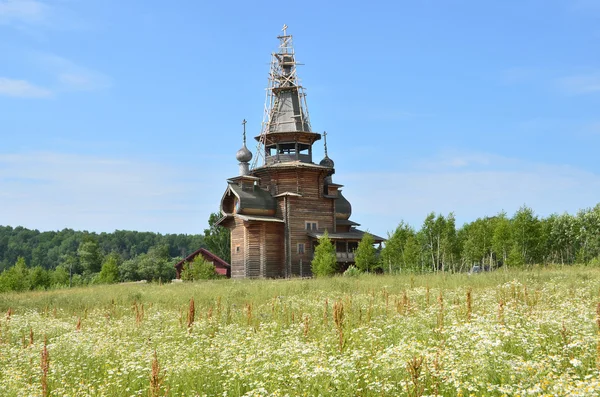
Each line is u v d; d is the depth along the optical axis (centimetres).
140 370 1134
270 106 6912
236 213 6272
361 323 1569
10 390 1055
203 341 1476
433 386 859
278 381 973
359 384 953
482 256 6347
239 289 3569
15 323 2138
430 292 2467
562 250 7788
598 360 859
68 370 1207
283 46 7044
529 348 1052
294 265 6275
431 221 6344
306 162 6738
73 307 2962
